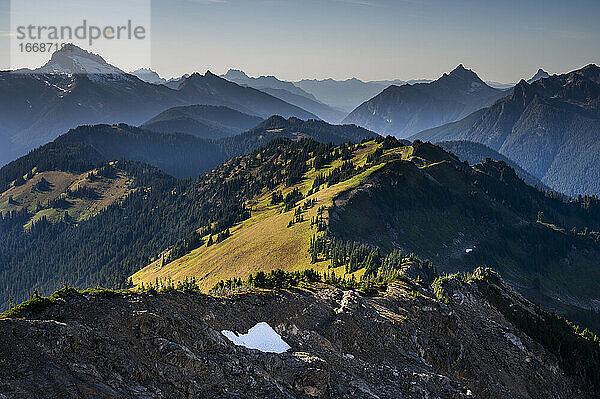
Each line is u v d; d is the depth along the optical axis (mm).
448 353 84125
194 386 44281
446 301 109438
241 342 57594
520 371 97500
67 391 35875
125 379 41156
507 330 108250
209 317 58594
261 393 46875
